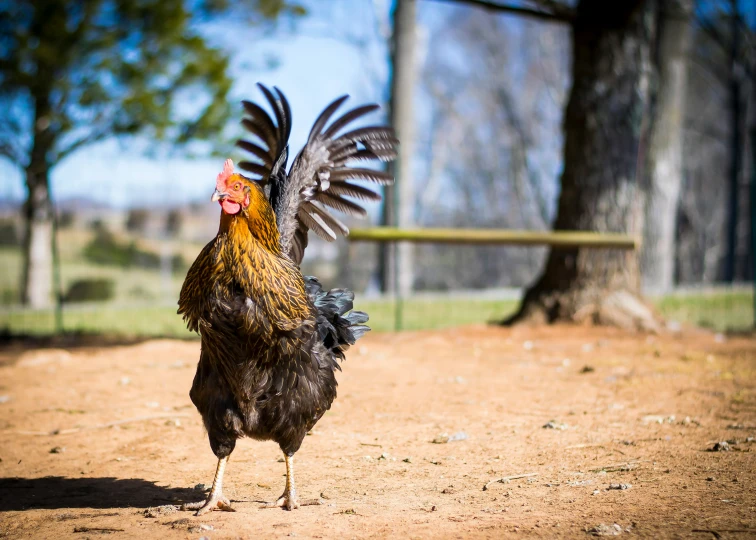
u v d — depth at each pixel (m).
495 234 11.59
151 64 19.34
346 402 7.77
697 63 37.62
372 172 5.83
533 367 9.43
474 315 15.50
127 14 18.84
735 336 12.50
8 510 4.99
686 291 20.06
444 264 38.94
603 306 12.27
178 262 22.88
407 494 4.98
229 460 6.10
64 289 21.42
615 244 11.87
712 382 8.30
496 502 4.68
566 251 12.52
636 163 12.78
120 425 7.17
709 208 48.53
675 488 4.75
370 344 11.24
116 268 22.58
